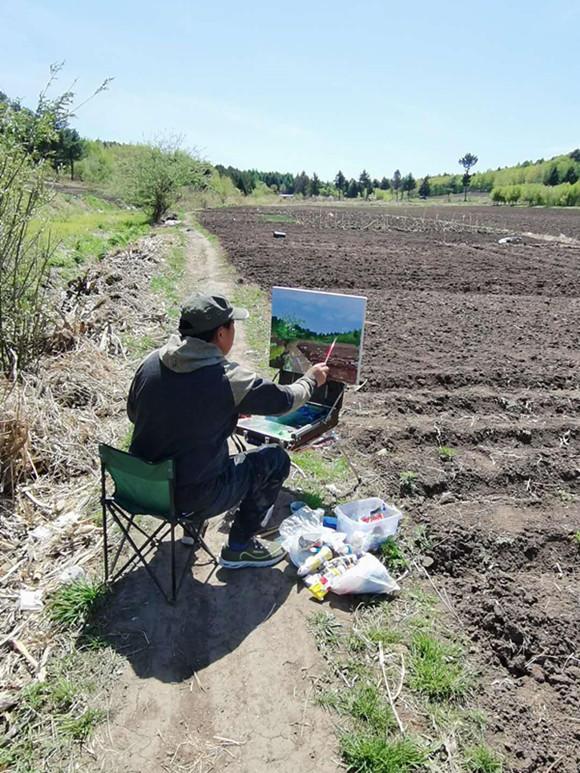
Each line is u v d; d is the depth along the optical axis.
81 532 3.77
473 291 12.58
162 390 2.95
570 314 10.45
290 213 44.25
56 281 8.79
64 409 5.16
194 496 3.08
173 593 3.16
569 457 5.10
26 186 5.50
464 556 3.80
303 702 2.64
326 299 3.89
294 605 3.23
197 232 25.14
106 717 2.54
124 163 31.20
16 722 2.49
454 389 6.54
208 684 2.72
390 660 2.87
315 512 3.89
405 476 4.55
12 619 3.06
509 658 3.02
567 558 3.91
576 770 2.44
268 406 3.14
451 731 2.52
